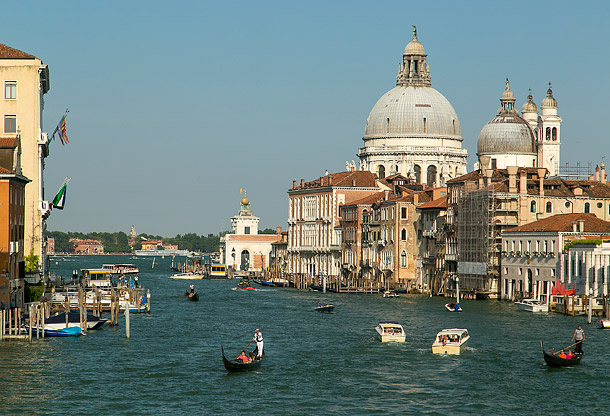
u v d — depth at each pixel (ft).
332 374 277.64
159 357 301.22
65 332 337.11
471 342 335.88
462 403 244.63
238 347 325.62
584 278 447.42
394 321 406.00
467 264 556.92
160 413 232.73
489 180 549.13
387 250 651.66
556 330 367.66
